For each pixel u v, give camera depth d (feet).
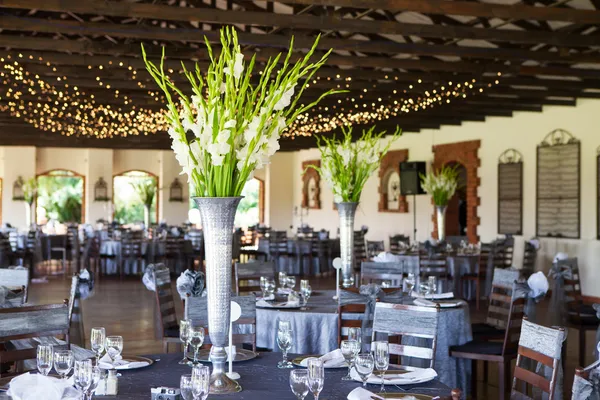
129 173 74.79
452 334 17.98
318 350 17.33
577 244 39.24
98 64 32.94
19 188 69.62
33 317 12.01
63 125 50.88
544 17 23.84
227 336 10.19
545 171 41.75
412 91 38.04
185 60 33.91
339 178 20.58
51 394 8.00
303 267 50.29
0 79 37.24
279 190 78.38
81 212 72.90
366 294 16.26
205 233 10.12
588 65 35.81
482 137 47.44
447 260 36.04
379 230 61.05
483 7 23.63
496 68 32.73
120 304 34.68
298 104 42.68
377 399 9.47
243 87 9.84
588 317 21.94
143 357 11.90
